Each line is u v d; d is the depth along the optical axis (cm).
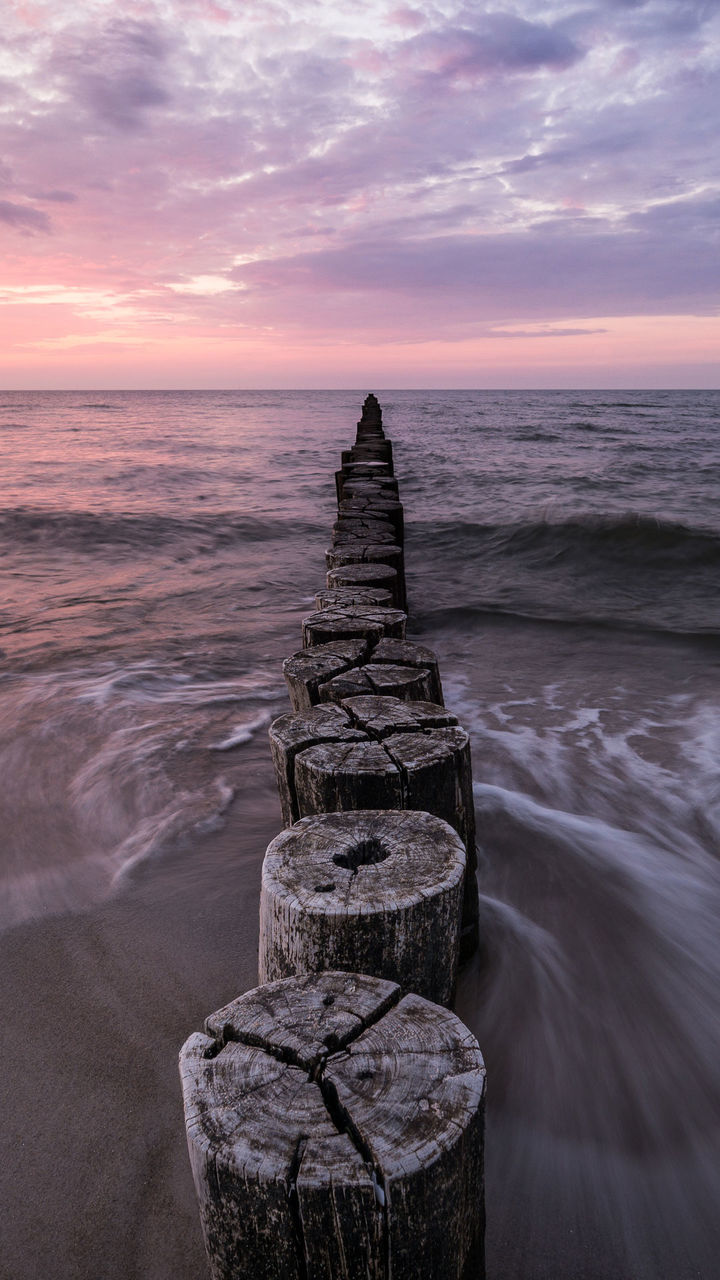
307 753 200
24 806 371
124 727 470
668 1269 163
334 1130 97
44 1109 196
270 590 863
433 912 145
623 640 684
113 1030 223
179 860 321
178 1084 204
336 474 969
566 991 246
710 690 555
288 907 142
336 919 139
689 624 737
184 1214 170
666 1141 196
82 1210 171
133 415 6469
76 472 2014
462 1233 107
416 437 3444
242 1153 95
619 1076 215
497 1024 232
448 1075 104
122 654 623
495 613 765
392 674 256
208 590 860
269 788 391
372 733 211
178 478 1945
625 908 292
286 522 1296
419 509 1445
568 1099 208
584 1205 177
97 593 841
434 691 276
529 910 290
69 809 368
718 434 3612
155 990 240
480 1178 112
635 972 257
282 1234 95
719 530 1124
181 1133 189
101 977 246
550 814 368
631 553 1022
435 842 160
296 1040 109
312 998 118
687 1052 225
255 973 246
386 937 140
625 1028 232
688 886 311
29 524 1204
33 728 466
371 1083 103
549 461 2320
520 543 1098
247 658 620
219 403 10931
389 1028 112
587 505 1474
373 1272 96
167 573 955
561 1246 167
